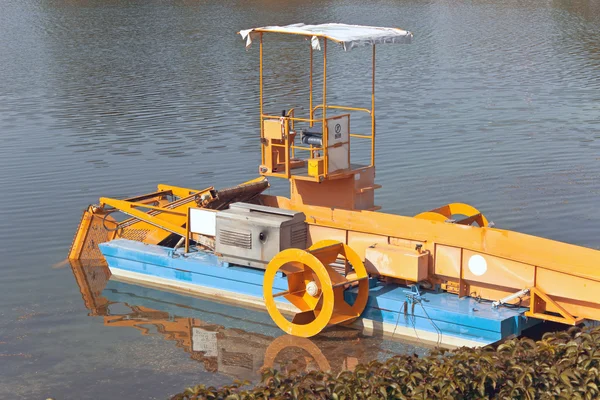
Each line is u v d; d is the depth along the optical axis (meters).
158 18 63.22
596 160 22.52
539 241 12.51
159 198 16.12
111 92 33.56
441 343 12.15
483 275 12.25
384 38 13.98
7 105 31.06
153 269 14.84
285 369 11.51
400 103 31.14
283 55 44.47
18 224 17.72
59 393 10.84
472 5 76.06
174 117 28.64
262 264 13.55
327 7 72.81
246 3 75.62
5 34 54.09
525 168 21.75
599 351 8.81
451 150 23.81
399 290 12.87
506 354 9.02
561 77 37.12
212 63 41.47
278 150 14.85
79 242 15.91
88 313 13.59
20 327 12.99
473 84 35.44
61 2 76.31
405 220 13.61
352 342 12.41
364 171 14.65
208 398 8.38
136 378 11.27
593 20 62.19
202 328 13.02
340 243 12.90
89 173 21.58
